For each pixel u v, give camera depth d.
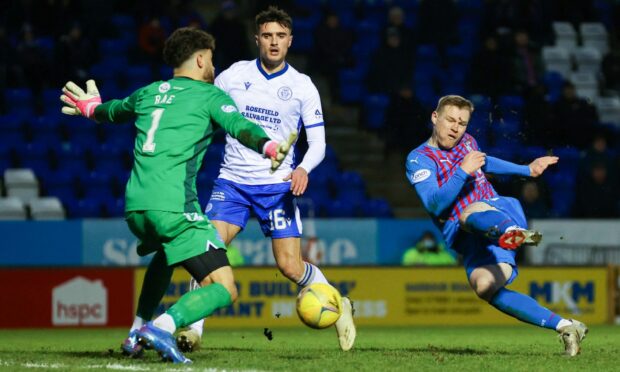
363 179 50.88
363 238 41.84
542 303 40.31
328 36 54.00
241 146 19.84
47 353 18.97
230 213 19.94
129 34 53.69
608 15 61.56
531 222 42.97
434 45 55.91
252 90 20.02
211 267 15.72
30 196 45.97
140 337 15.22
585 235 43.12
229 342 25.00
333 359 17.16
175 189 15.73
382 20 59.00
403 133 50.84
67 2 52.50
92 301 37.44
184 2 53.94
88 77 50.75
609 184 46.44
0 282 36.72
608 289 40.84
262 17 19.86
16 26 52.16
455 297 39.81
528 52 54.47
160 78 51.69
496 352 19.94
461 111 18.62
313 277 20.31
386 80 52.38
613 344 23.98
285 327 37.69
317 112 20.20
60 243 40.00
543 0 60.19
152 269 17.45
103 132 49.41
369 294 39.28
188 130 15.96
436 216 18.62
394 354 18.75
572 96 49.88
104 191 46.41
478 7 59.25
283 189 19.92
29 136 48.53
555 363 16.73
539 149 48.47
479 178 19.03
